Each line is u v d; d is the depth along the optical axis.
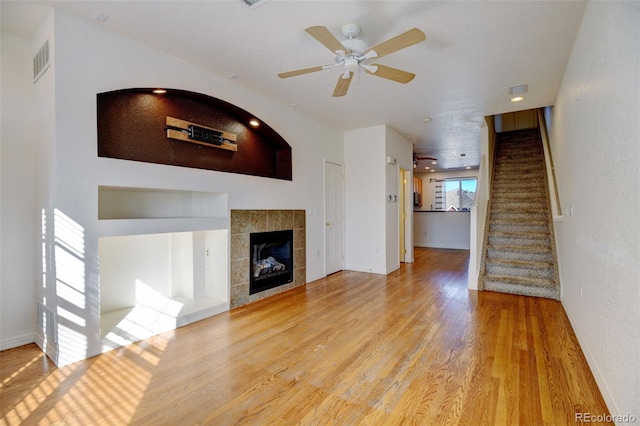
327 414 1.82
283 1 2.29
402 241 6.97
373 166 5.71
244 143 4.03
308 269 5.01
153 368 2.35
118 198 3.12
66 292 2.40
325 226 5.44
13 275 2.70
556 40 2.81
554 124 4.57
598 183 2.16
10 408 1.88
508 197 5.68
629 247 1.58
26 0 2.27
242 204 3.86
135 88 2.83
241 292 3.86
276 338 2.89
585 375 2.22
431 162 9.28
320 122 5.33
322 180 5.37
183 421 1.77
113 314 3.20
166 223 3.02
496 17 2.48
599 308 2.11
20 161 2.73
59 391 2.05
